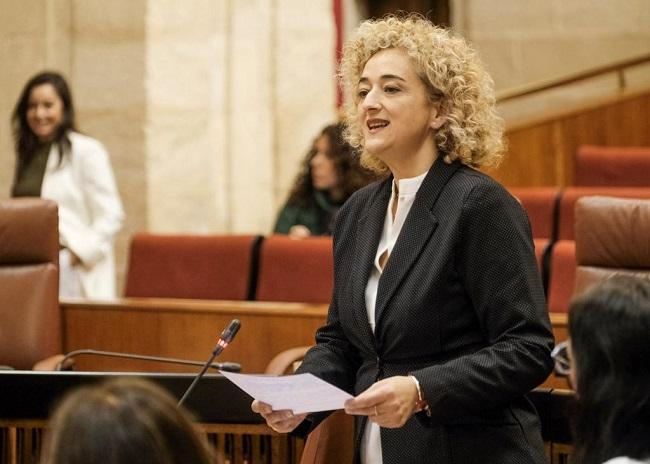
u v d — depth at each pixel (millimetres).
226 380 8086
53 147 14672
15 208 10875
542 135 21250
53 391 8250
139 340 12039
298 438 8227
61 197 14539
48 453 3729
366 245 7074
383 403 6188
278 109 19438
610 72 22000
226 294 12961
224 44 19078
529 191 15438
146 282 13328
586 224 9266
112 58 18562
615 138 21297
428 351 6703
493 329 6602
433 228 6734
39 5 18297
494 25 24484
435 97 6977
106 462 3637
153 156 18625
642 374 4922
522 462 6574
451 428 6621
